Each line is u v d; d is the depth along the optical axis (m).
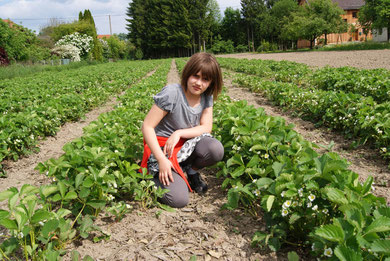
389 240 1.46
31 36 34.53
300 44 58.25
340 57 21.47
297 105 6.67
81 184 2.58
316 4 40.28
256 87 9.65
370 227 1.58
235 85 11.80
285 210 2.08
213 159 3.00
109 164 2.86
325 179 2.14
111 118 4.70
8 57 27.69
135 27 70.56
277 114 6.98
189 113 2.89
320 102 5.82
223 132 3.74
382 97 6.75
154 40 68.50
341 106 5.22
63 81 12.58
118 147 3.44
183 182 2.89
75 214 2.63
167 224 2.66
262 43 58.31
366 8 32.69
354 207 1.77
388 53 21.34
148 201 2.98
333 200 1.85
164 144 2.96
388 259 1.43
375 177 3.56
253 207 2.69
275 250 2.12
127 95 7.57
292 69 13.06
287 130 3.64
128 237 2.47
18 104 7.14
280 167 2.47
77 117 7.41
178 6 62.84
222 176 3.62
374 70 9.63
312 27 39.81
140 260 2.20
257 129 3.45
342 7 50.41
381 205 1.99
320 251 1.93
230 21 74.25
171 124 2.94
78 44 44.41
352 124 4.86
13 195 2.05
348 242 1.61
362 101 5.00
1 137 4.38
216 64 2.72
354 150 4.46
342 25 39.84
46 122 5.71
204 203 3.02
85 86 12.23
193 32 64.69
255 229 2.52
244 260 2.18
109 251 2.29
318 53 29.94
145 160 2.98
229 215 2.76
